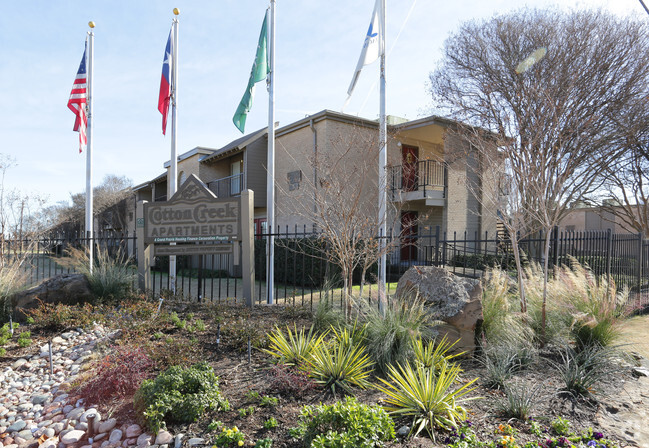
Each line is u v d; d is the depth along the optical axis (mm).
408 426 3113
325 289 6410
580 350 4766
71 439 3236
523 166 5395
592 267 8984
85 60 10055
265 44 8469
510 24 13312
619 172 16859
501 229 13656
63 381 4352
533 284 5941
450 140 13703
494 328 4977
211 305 6746
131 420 3398
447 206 14703
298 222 14797
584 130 10703
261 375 4066
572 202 14977
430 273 5445
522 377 4145
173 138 9398
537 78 10250
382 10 6852
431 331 4684
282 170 15906
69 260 9070
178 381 3426
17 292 7039
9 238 9367
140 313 5949
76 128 10094
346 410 2822
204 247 7496
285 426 3117
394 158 14852
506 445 2760
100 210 29984
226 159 19844
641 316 7121
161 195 24391
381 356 4332
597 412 3455
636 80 12219
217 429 3121
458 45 14367
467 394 3791
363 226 6004
